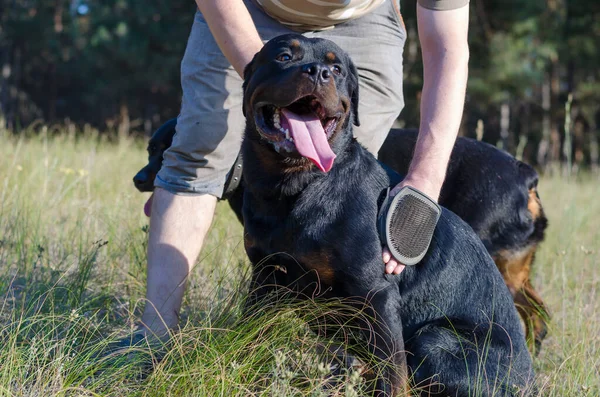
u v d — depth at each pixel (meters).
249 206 3.01
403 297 3.03
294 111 2.90
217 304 3.45
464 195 4.54
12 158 6.89
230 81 3.27
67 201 5.71
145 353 2.94
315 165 2.85
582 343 3.41
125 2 21.88
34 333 3.16
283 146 2.73
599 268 5.29
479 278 3.13
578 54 21.31
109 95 24.64
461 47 3.10
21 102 27.69
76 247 4.65
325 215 2.84
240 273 3.68
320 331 3.08
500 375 2.92
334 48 2.98
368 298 2.84
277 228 2.90
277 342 2.94
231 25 3.04
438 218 2.93
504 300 3.15
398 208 2.84
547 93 24.41
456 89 3.07
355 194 2.89
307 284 2.97
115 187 6.62
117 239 4.70
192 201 3.36
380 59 3.46
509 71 16.50
